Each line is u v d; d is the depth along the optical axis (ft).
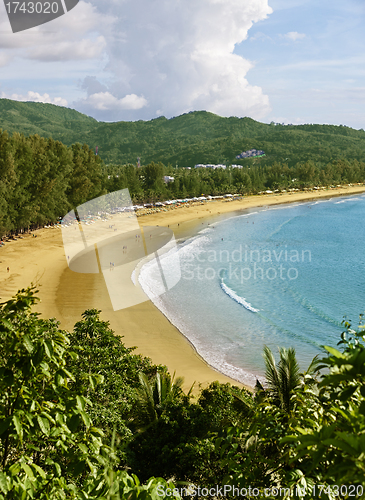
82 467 8.18
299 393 11.38
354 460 5.20
